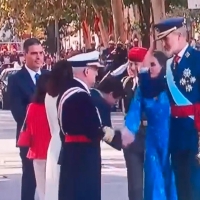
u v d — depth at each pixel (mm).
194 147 9359
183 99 9406
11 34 65062
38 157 10602
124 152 10906
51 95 9625
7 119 31859
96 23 51250
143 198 9828
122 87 9969
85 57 9078
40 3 46531
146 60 9625
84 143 8852
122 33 43469
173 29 9445
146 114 9617
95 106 9156
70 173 8875
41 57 11344
